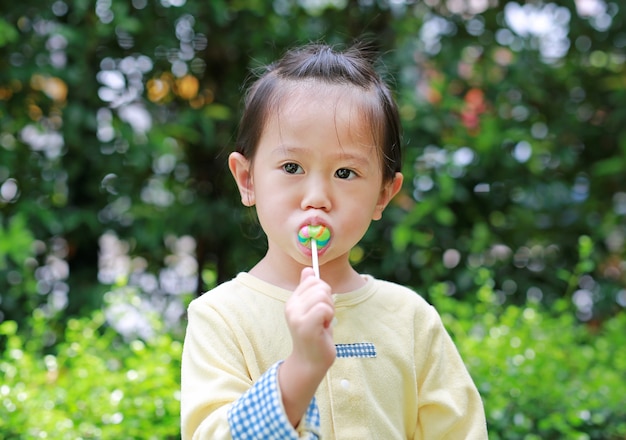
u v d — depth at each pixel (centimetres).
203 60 396
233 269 398
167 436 272
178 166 395
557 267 406
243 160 181
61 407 262
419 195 376
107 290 358
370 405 170
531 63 400
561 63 421
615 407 295
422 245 374
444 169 371
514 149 389
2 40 333
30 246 326
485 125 376
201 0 381
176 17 374
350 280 182
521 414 280
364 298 181
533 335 309
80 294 364
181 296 379
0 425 246
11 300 344
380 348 176
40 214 350
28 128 363
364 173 169
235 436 149
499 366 287
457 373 186
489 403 277
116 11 349
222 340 169
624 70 425
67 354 289
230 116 396
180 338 339
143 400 258
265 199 170
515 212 394
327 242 165
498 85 396
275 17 385
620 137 415
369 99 173
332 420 168
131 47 375
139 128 369
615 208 424
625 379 319
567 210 409
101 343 294
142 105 377
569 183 425
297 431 148
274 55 383
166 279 394
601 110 428
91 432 250
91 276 379
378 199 185
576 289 413
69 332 313
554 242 409
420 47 383
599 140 430
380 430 170
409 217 364
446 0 402
